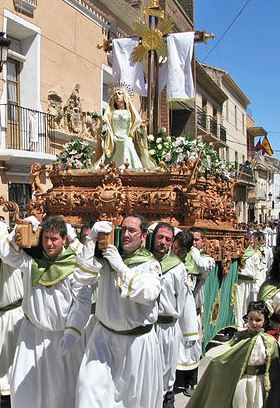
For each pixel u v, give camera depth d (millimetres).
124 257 3848
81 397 3561
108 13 18531
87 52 17125
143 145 8578
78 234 5531
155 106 10461
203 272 6023
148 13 10445
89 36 17219
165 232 4578
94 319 4430
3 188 12938
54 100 15227
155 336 3951
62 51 15664
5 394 5043
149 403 3828
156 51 10500
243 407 4090
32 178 8633
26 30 14039
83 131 16719
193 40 10328
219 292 7461
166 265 4785
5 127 13125
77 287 3906
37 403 3990
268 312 4215
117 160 8484
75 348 4152
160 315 4785
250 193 43375
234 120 42219
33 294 4051
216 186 8406
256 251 9453
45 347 4059
